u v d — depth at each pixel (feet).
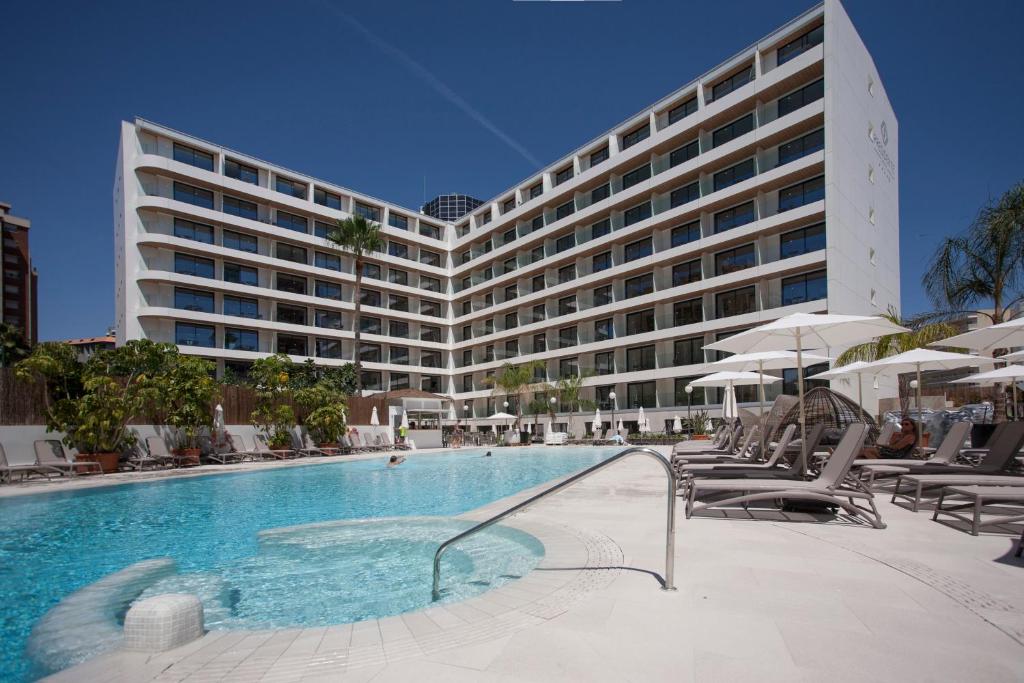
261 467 56.08
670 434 102.47
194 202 124.88
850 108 91.04
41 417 48.60
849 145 89.92
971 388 82.43
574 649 8.45
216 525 25.12
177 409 57.21
